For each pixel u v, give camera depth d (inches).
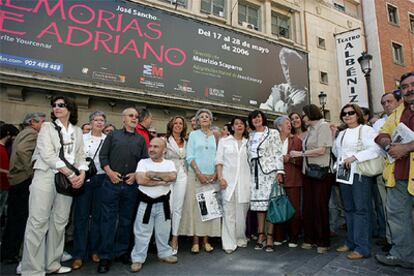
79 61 308.8
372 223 176.7
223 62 402.6
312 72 510.3
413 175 117.5
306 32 524.1
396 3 664.4
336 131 190.7
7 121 283.1
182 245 169.3
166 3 392.5
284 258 141.4
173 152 158.9
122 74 329.1
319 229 149.1
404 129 119.2
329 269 123.6
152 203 135.0
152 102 341.1
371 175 135.9
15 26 284.5
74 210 139.0
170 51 364.8
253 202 157.1
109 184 132.8
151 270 127.8
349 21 591.8
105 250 128.0
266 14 490.3
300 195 165.2
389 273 117.7
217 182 163.6
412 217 125.2
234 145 165.3
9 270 128.2
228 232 155.0
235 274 122.0
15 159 142.1
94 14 324.2
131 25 343.6
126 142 139.6
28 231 115.7
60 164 119.0
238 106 400.5
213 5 448.1
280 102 440.8
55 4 305.3
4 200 154.6
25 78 279.4
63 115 131.0
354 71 506.9
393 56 623.8
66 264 136.8
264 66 438.3
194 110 371.9
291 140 171.3
